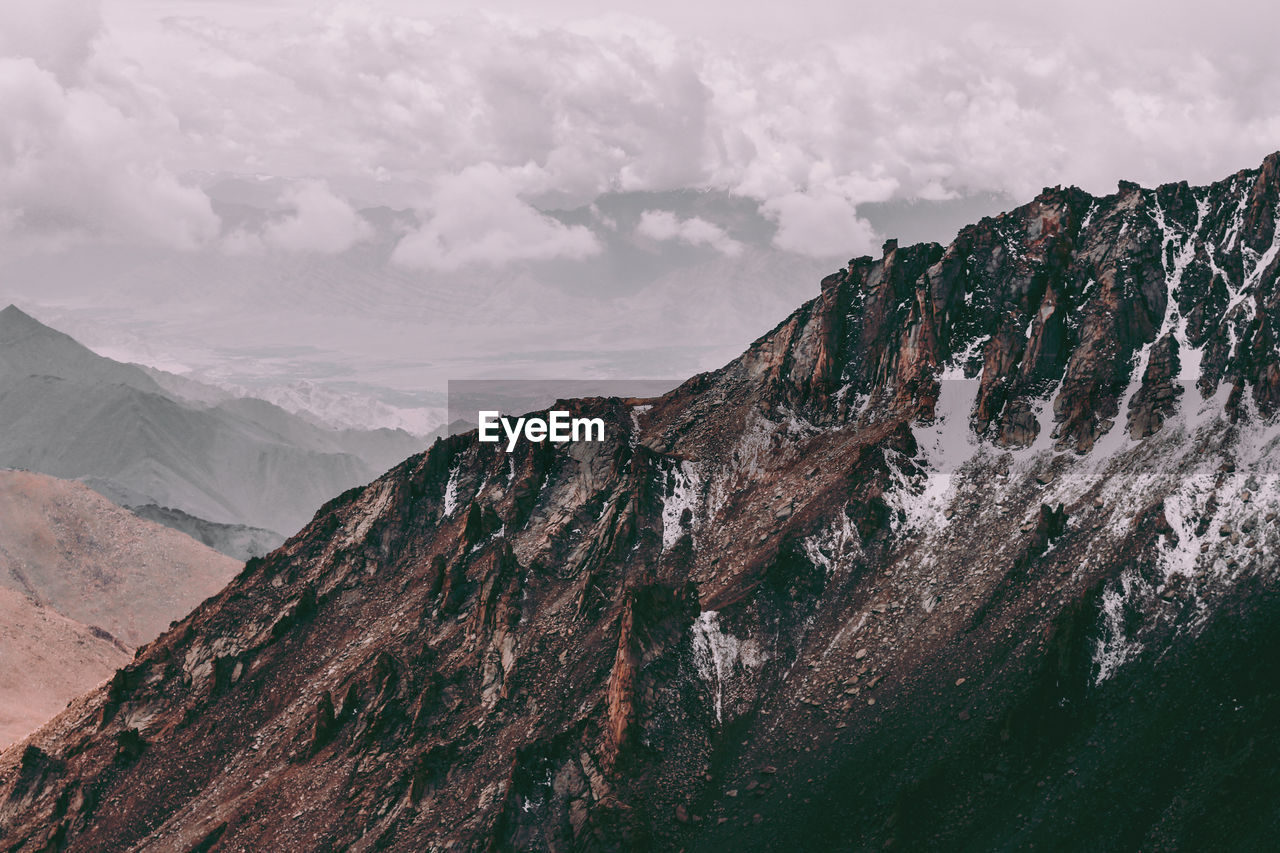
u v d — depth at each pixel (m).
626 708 153.25
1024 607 152.25
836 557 171.25
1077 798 129.38
